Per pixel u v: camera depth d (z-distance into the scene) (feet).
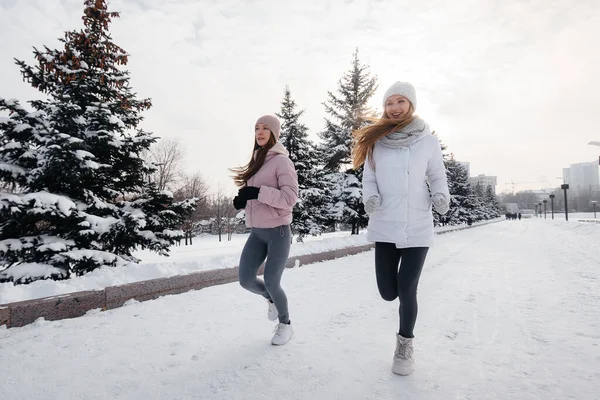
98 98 23.21
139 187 24.70
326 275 18.70
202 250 59.62
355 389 6.23
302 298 13.41
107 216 21.54
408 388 6.25
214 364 7.36
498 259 24.61
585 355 7.62
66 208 17.48
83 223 18.60
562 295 13.16
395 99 7.95
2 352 8.12
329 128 58.70
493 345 8.38
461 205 112.37
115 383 6.56
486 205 205.87
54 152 17.39
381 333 9.36
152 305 12.57
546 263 21.95
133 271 14.75
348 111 56.90
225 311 11.73
